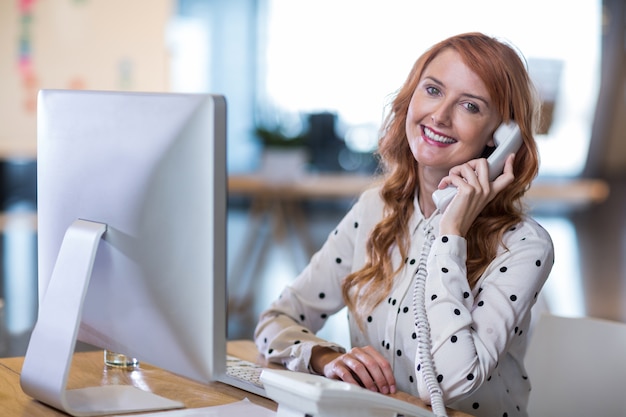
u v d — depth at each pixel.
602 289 6.69
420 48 12.77
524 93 1.66
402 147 1.78
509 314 1.55
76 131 1.40
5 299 5.21
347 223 1.92
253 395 1.49
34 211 9.50
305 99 12.70
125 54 8.71
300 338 1.78
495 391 1.67
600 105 13.59
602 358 1.82
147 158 1.26
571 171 13.72
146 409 1.36
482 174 1.60
